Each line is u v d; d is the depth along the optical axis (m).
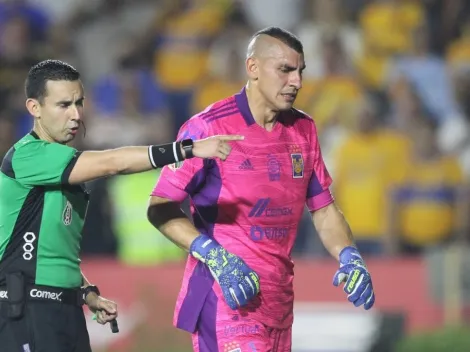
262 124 20.94
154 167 19.09
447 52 52.12
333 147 46.16
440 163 45.38
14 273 19.56
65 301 19.88
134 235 42.88
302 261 40.44
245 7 53.72
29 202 19.61
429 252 41.97
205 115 20.92
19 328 19.53
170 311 38.59
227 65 50.75
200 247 20.30
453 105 50.00
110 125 49.12
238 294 19.83
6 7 53.97
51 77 19.62
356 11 52.81
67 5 55.59
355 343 37.75
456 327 36.41
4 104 51.22
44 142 19.56
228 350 20.88
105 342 38.09
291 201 21.06
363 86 50.22
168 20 53.78
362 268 21.27
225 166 20.69
